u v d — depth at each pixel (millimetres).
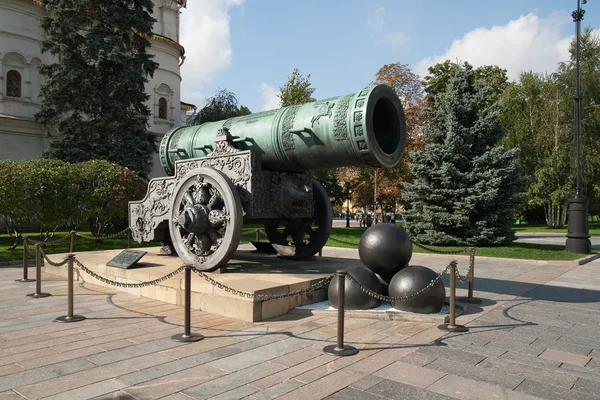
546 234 22328
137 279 6203
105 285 6781
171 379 3242
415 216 14555
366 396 2990
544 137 25938
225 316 5000
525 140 26500
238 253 8039
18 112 21172
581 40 25672
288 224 7344
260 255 7770
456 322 4879
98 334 4363
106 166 12945
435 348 3986
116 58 17516
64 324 4719
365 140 4910
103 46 17875
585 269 9555
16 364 3539
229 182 5727
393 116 5340
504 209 13680
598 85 24672
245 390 3061
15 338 4230
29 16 21703
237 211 5570
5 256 10680
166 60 27312
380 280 5398
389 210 31078
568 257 11094
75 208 11875
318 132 5316
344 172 23578
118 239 14344
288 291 5164
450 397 2998
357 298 5039
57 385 3131
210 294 5191
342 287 3900
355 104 5012
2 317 5031
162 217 6895
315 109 5477
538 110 26422
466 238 13758
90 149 17828
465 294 6504
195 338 4156
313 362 3600
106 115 18016
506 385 3215
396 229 5426
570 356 3852
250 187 5797
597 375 3436
